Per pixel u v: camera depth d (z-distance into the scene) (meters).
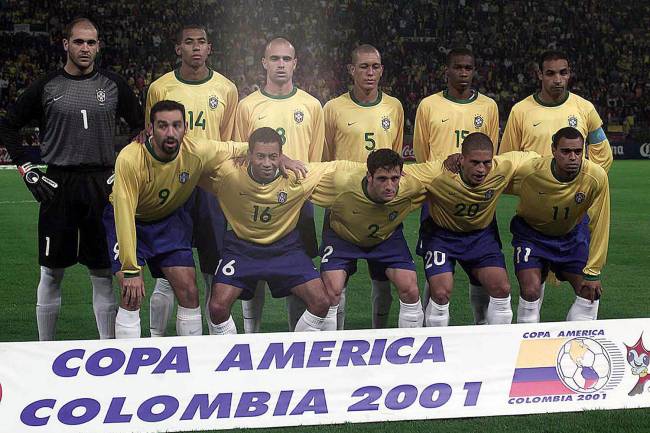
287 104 22.94
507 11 129.00
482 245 20.86
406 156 102.69
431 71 118.06
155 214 19.38
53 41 111.94
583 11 129.25
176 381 16.28
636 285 30.20
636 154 104.12
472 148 19.20
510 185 20.62
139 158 18.33
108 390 16.09
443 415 16.97
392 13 127.00
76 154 20.66
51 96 20.56
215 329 19.47
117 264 19.14
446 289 20.41
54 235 20.64
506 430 16.27
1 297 28.38
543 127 23.89
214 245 22.03
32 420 15.87
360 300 28.23
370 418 16.80
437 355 17.05
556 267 21.81
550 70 23.58
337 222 20.30
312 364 16.66
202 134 22.84
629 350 17.66
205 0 123.12
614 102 113.69
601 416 17.00
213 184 19.33
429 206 20.97
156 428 16.19
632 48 124.19
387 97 24.16
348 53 120.94
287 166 18.94
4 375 15.79
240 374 16.45
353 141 23.67
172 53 114.88
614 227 45.03
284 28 122.81
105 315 21.11
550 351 17.39
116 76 21.38
